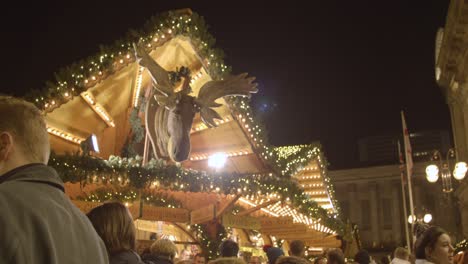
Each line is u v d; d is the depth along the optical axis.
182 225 13.62
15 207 1.58
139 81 12.59
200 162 14.83
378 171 54.16
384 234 52.25
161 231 14.48
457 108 33.19
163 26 11.31
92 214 3.41
